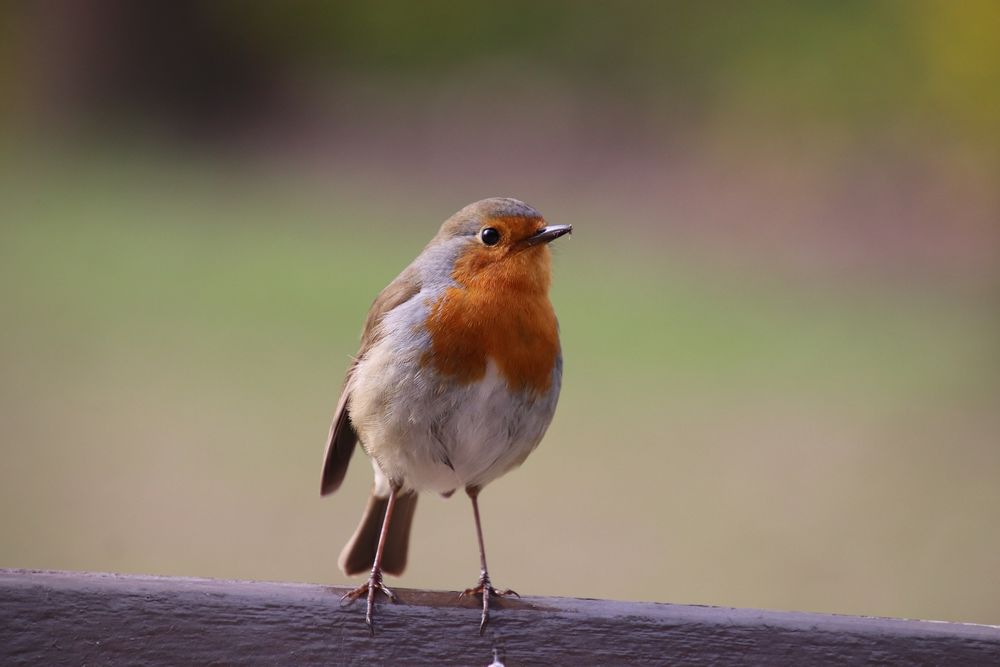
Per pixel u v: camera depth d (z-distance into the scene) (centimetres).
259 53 3091
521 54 2900
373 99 2952
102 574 426
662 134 2547
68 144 2744
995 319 1705
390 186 2475
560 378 539
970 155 2073
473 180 2494
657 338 1580
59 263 1869
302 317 1620
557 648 418
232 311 1644
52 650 401
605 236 2111
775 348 1567
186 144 2816
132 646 405
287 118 2955
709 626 419
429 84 2972
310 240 2069
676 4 2598
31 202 2267
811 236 2077
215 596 411
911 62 2144
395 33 3022
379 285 1802
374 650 414
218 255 1956
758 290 1844
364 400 521
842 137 2241
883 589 945
